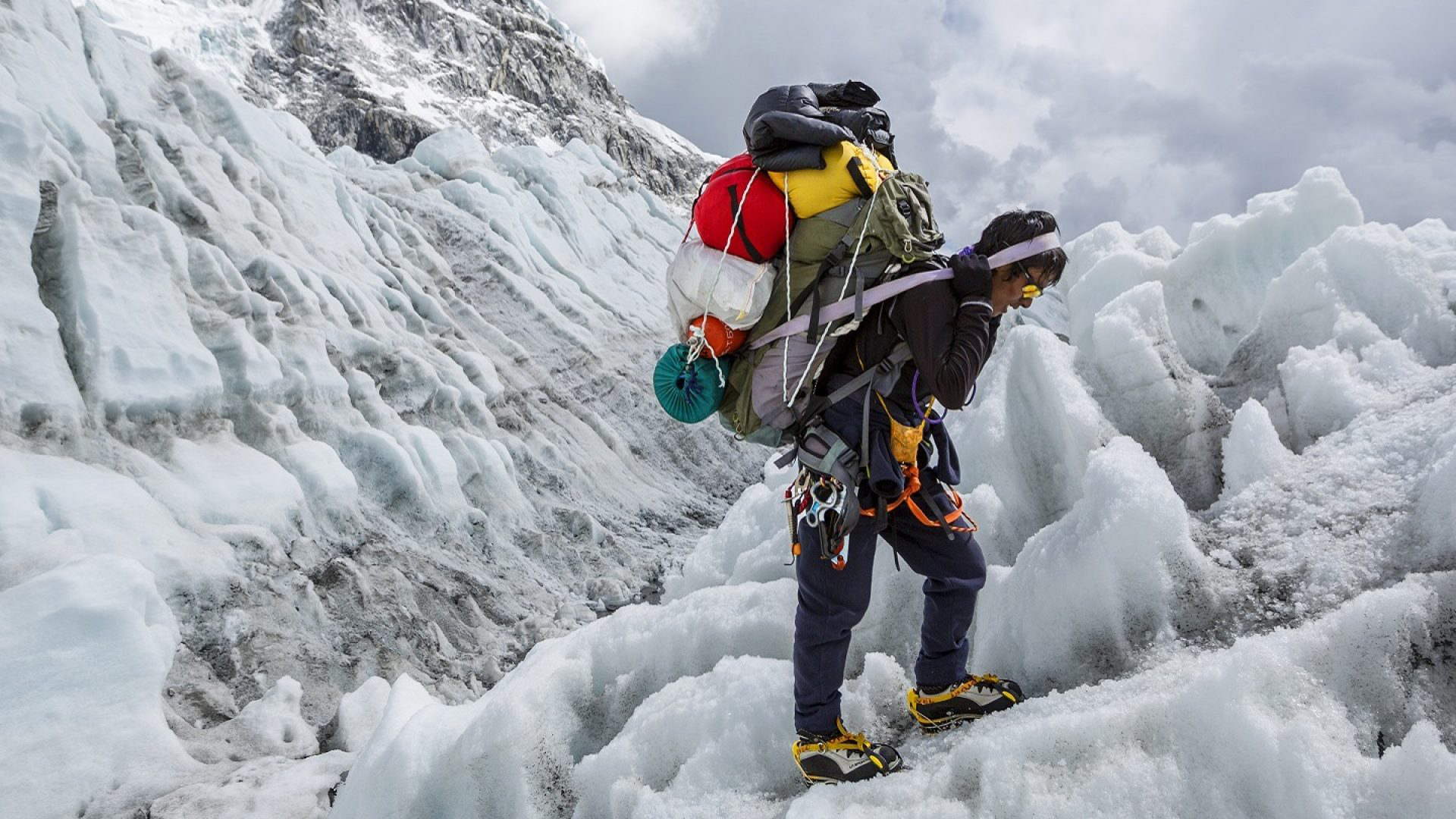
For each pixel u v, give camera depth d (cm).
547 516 906
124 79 958
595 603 795
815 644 196
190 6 11038
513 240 1410
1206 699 168
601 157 2020
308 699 534
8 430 564
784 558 313
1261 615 203
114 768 367
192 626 536
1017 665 234
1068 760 178
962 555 201
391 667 588
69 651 382
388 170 1459
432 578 708
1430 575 176
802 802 192
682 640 271
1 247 631
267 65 11056
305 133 1327
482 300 1260
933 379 177
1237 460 257
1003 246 183
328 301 888
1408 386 251
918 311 178
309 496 693
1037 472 306
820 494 184
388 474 770
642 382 1302
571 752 260
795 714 204
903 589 265
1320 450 245
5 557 458
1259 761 159
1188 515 238
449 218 1368
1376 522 205
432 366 952
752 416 198
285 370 753
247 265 845
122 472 595
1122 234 516
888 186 182
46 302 648
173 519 582
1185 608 214
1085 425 284
